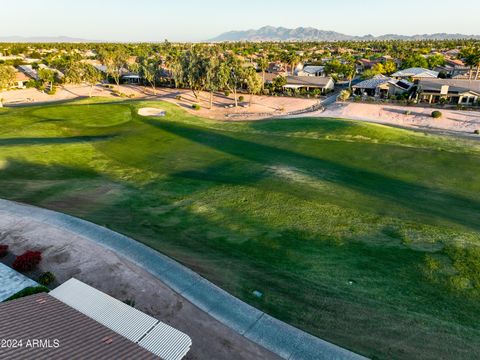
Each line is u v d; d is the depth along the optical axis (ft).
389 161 129.90
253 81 280.10
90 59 561.02
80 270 60.54
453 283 60.03
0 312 41.60
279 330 49.32
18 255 64.64
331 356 45.21
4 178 106.11
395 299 56.24
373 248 71.20
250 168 122.21
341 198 96.37
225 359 43.96
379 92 300.20
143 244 70.28
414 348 46.50
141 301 53.67
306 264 66.13
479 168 122.62
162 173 118.32
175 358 39.99
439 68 433.89
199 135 170.50
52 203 89.81
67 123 187.93
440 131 199.00
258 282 60.39
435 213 88.53
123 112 217.97
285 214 86.48
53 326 40.11
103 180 111.45
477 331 49.49
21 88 338.75
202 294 56.24
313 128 180.96
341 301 55.77
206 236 76.33
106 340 38.63
